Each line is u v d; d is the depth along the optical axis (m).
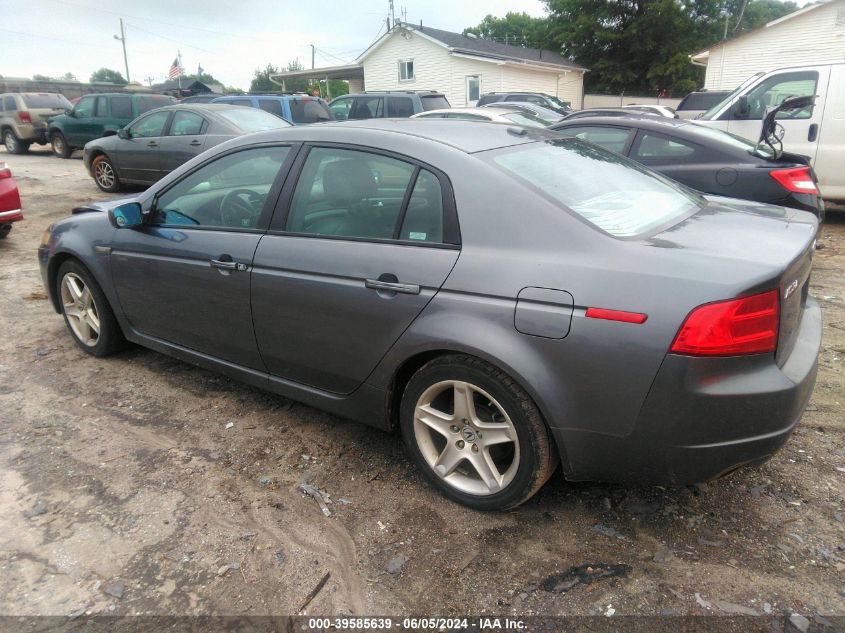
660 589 2.25
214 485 2.92
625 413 2.21
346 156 2.94
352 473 3.02
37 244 7.82
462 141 2.82
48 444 3.28
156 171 10.66
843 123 7.55
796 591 2.22
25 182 12.88
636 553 2.43
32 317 5.21
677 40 37.34
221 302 3.32
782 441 2.23
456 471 2.77
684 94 37.19
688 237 2.44
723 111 8.32
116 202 4.39
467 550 2.48
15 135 18.91
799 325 2.59
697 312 2.07
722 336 2.06
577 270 2.26
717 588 2.25
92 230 4.04
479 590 2.28
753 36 23.16
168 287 3.59
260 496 2.84
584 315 2.21
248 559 2.45
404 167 2.75
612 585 2.28
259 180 3.25
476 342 2.41
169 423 3.50
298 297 2.96
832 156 7.67
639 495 2.78
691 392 2.10
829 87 7.58
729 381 2.11
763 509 2.66
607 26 38.28
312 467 3.07
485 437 2.59
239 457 3.16
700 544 2.47
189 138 10.02
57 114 19.09
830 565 2.34
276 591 2.29
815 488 2.79
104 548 2.51
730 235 2.49
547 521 2.63
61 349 4.55
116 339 4.27
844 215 9.15
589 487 2.84
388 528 2.62
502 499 2.58
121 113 16.11
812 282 5.87
